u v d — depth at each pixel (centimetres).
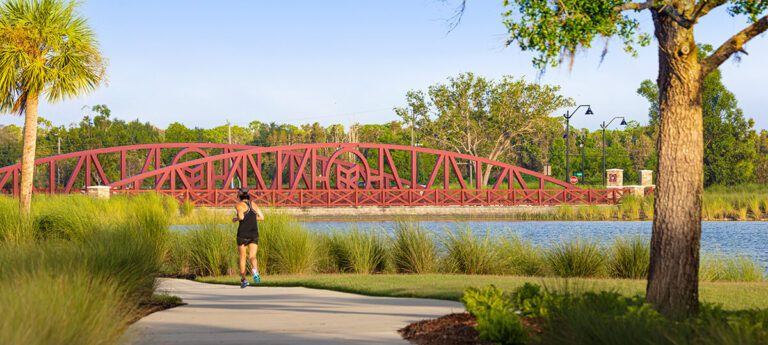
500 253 1459
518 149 9106
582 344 512
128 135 8125
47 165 7981
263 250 1458
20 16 1730
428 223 3816
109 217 1684
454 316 711
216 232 1507
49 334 461
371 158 8262
